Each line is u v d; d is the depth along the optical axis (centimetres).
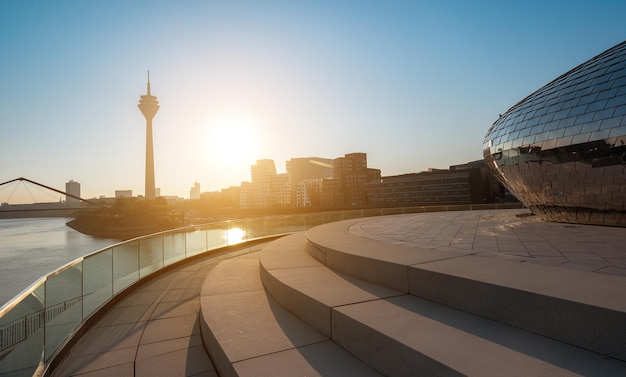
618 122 1098
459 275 437
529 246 810
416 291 490
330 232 1128
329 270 685
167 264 1062
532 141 1369
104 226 16112
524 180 1472
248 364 367
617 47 1278
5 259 8519
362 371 356
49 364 443
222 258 1266
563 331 328
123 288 787
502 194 13450
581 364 286
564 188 1298
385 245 759
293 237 1312
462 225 1412
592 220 1276
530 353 306
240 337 443
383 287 542
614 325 296
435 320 390
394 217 2067
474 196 13062
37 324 432
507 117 1631
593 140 1159
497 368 279
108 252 708
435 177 13962
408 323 379
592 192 1207
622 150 1093
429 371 300
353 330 393
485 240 930
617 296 336
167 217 17350
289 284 561
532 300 354
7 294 5572
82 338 548
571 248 776
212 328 475
